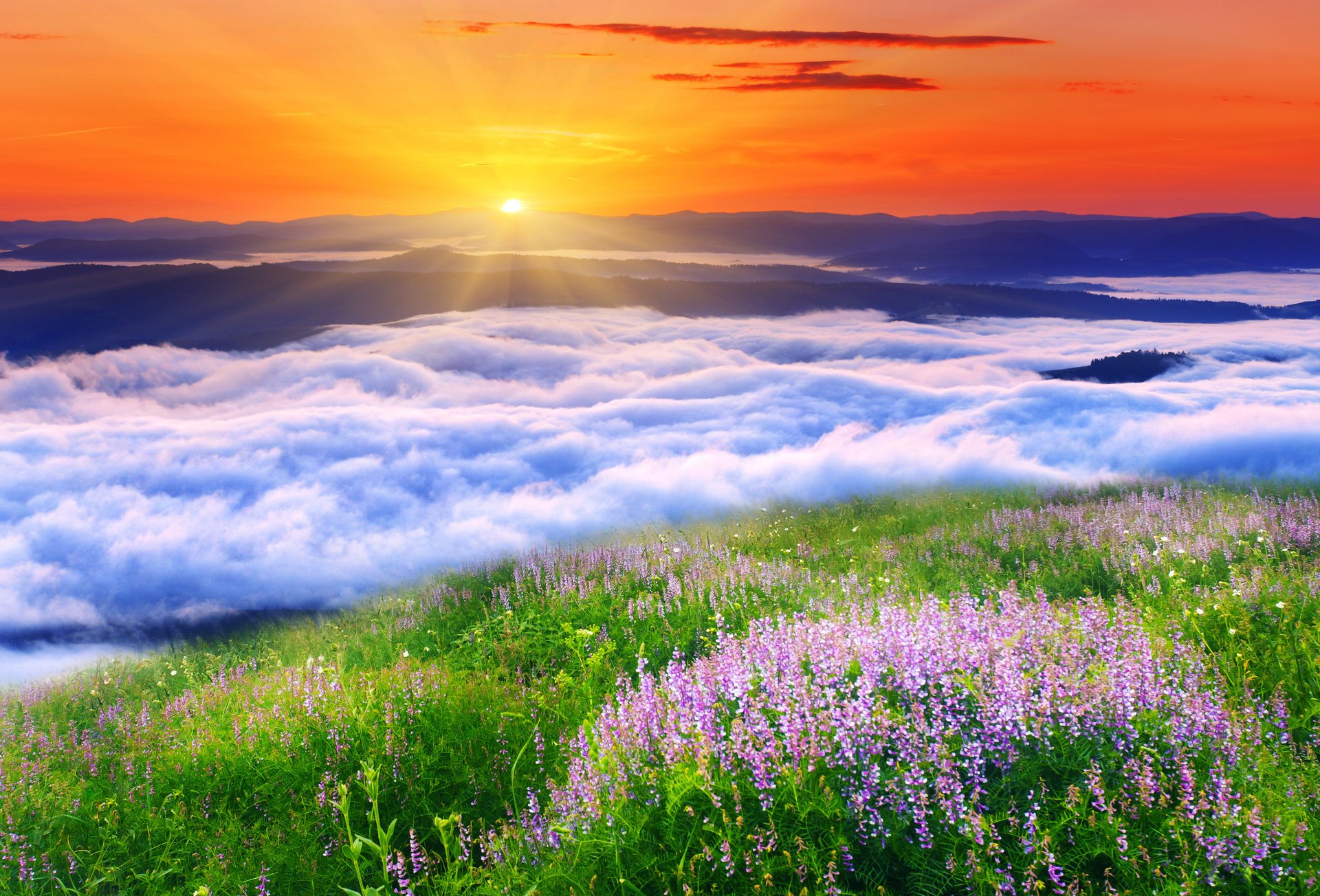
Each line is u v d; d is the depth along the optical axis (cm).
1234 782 459
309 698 813
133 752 839
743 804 477
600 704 818
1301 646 692
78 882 622
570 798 551
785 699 541
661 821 487
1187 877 396
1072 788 434
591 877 466
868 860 438
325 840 634
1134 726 498
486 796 685
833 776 469
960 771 479
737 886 434
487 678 948
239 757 758
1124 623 642
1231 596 835
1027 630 609
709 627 1091
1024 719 492
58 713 1141
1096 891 414
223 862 614
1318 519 1220
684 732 539
